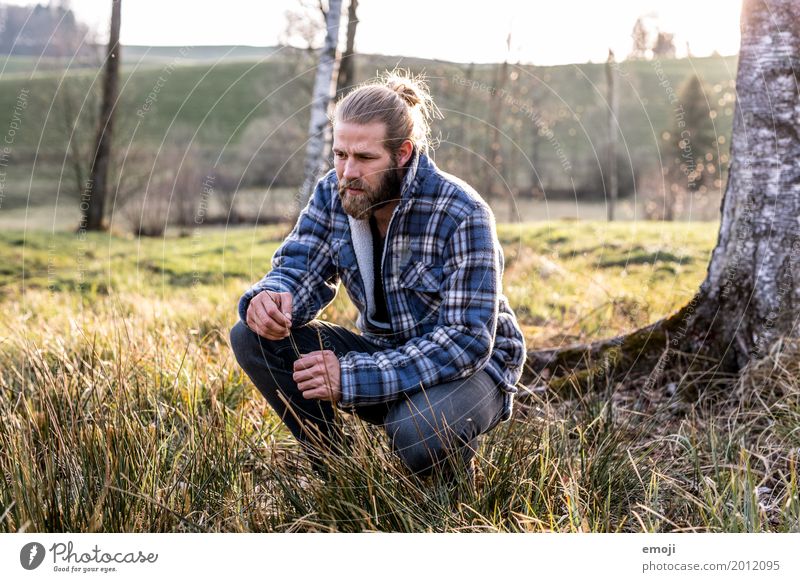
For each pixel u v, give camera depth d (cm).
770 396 279
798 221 304
